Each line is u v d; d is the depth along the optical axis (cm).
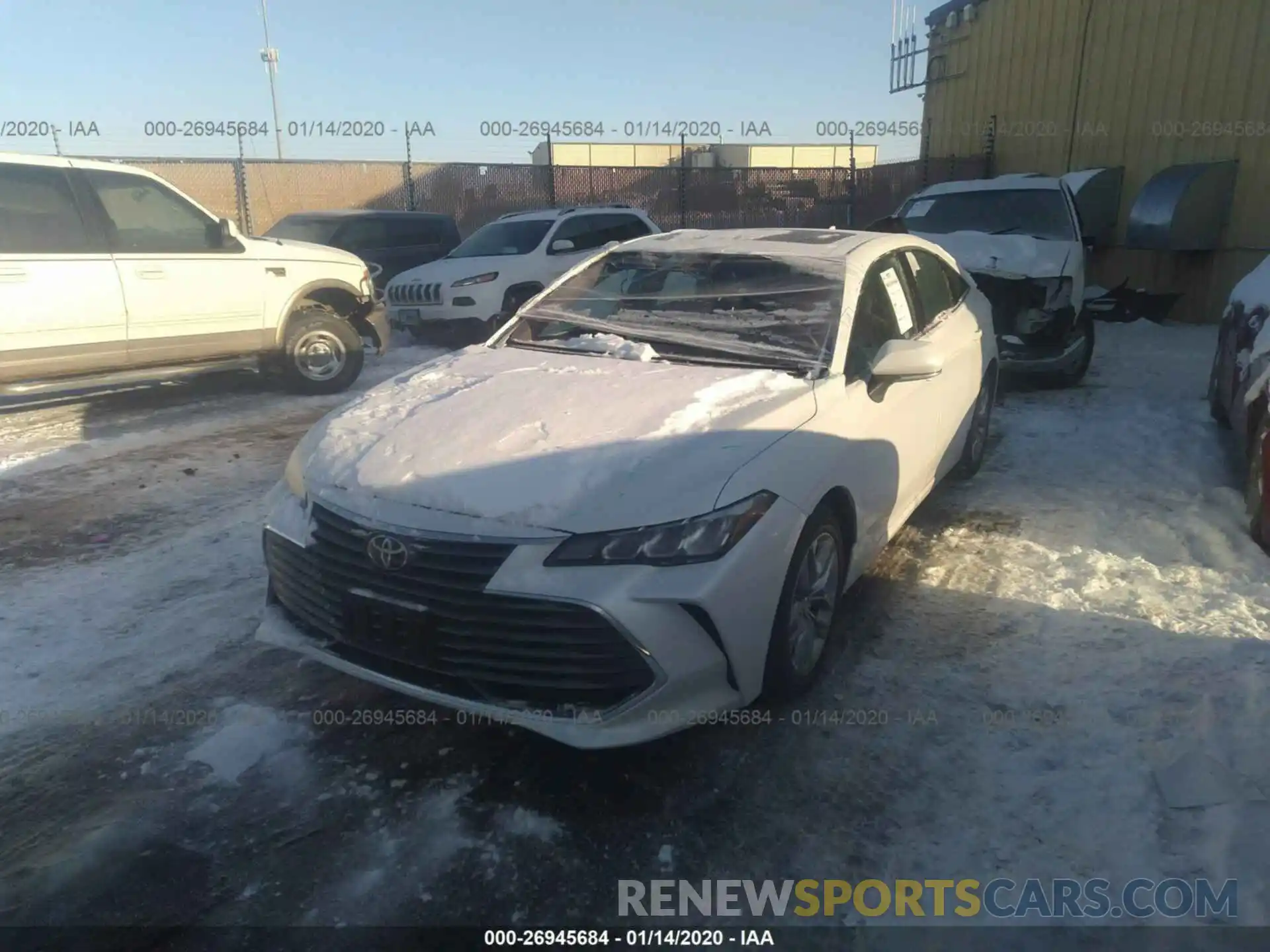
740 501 288
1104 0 1426
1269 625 380
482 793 288
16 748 307
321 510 301
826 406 349
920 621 395
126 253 728
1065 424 720
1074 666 355
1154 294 1268
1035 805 279
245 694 341
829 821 276
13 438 689
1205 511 513
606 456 294
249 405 820
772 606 298
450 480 289
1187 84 1306
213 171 1502
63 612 401
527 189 1722
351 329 882
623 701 270
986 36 1736
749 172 1798
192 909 243
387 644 285
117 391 867
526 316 446
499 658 272
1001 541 481
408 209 1644
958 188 966
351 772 298
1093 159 1477
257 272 803
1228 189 1246
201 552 469
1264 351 514
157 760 302
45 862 258
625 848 266
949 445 499
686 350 394
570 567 264
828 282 410
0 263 665
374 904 246
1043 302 803
